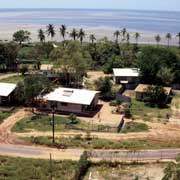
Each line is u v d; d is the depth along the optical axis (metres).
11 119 76.06
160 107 89.62
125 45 161.75
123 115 80.12
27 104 86.00
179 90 109.12
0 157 55.56
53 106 79.69
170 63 112.12
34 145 61.81
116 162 55.09
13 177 48.53
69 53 109.12
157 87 94.19
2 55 124.19
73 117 74.50
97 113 81.44
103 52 144.62
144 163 55.47
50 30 188.88
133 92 102.88
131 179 50.28
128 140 65.56
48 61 139.38
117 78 110.88
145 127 73.38
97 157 56.91
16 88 86.31
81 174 51.31
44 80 88.31
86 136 66.12
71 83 104.88
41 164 53.31
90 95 84.75
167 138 67.69
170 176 46.09
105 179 50.12
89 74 125.12
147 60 109.94
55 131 68.81
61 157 56.75
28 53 143.88
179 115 83.19
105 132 69.75
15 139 64.44
